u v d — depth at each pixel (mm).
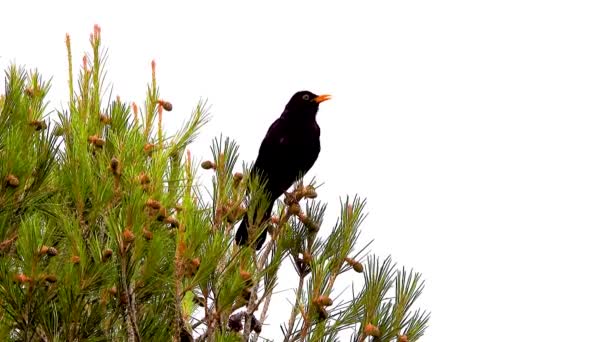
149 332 8109
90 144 8539
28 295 7320
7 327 7699
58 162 8492
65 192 8484
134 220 7551
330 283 8523
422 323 8383
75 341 7566
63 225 7949
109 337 7762
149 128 8852
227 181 8633
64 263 7738
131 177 7855
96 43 8992
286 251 8742
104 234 8195
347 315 8406
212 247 7914
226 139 8727
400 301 8391
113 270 7555
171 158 8812
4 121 8570
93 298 8055
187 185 8195
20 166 7945
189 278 8039
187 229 7949
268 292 8594
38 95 9055
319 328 8328
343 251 8578
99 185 7922
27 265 7281
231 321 8633
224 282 8156
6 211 8086
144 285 7945
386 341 8281
